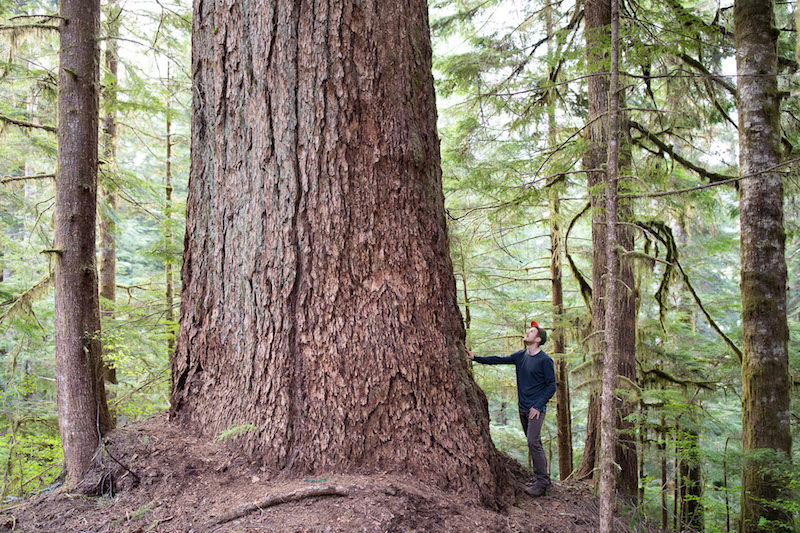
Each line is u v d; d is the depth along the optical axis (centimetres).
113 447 399
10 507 364
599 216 726
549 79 841
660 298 872
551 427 1297
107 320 803
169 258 916
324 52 384
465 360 417
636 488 685
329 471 363
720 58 704
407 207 397
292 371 381
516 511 386
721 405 1075
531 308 1006
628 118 729
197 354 427
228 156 414
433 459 371
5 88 891
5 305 579
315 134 384
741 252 619
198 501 339
